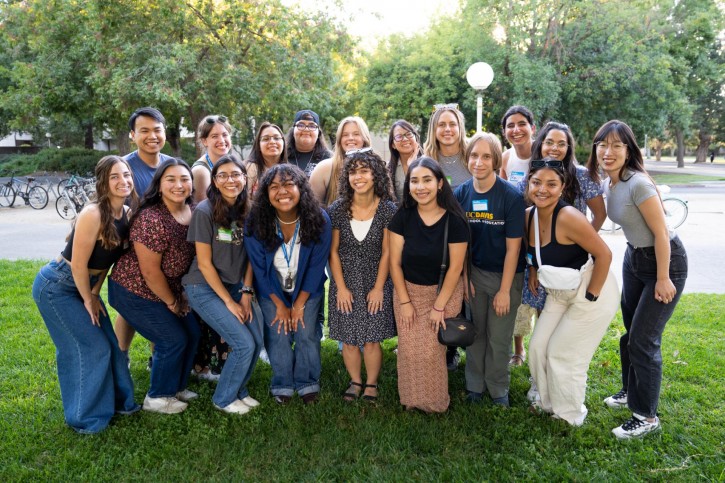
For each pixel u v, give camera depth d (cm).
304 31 1488
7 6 1561
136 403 345
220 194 317
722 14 2158
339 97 1680
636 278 308
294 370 366
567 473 268
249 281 342
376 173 325
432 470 278
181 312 341
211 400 355
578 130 1972
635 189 286
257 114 1616
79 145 3444
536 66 1661
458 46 1898
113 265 323
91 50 1447
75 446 298
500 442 304
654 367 296
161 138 383
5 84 2322
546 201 296
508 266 319
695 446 291
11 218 1330
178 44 1313
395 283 326
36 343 452
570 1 1720
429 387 330
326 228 327
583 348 306
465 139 387
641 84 1784
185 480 269
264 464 284
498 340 336
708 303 555
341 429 317
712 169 3294
